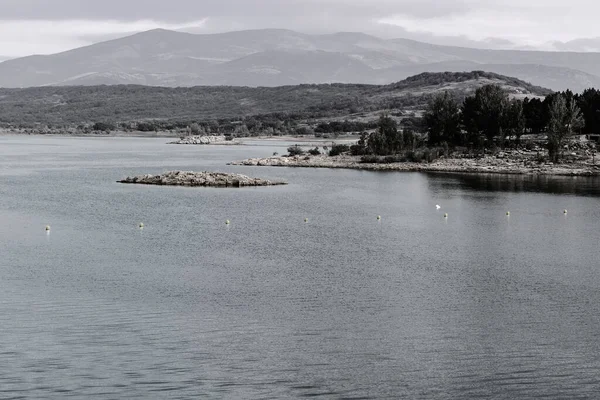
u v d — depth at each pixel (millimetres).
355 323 59656
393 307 64375
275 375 49188
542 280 75312
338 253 88812
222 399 45812
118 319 60000
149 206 129125
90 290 69375
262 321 59875
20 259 83688
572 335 57156
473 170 198000
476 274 78000
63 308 63031
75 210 123625
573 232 106438
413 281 74375
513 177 185000
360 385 47875
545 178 182375
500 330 58219
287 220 115062
